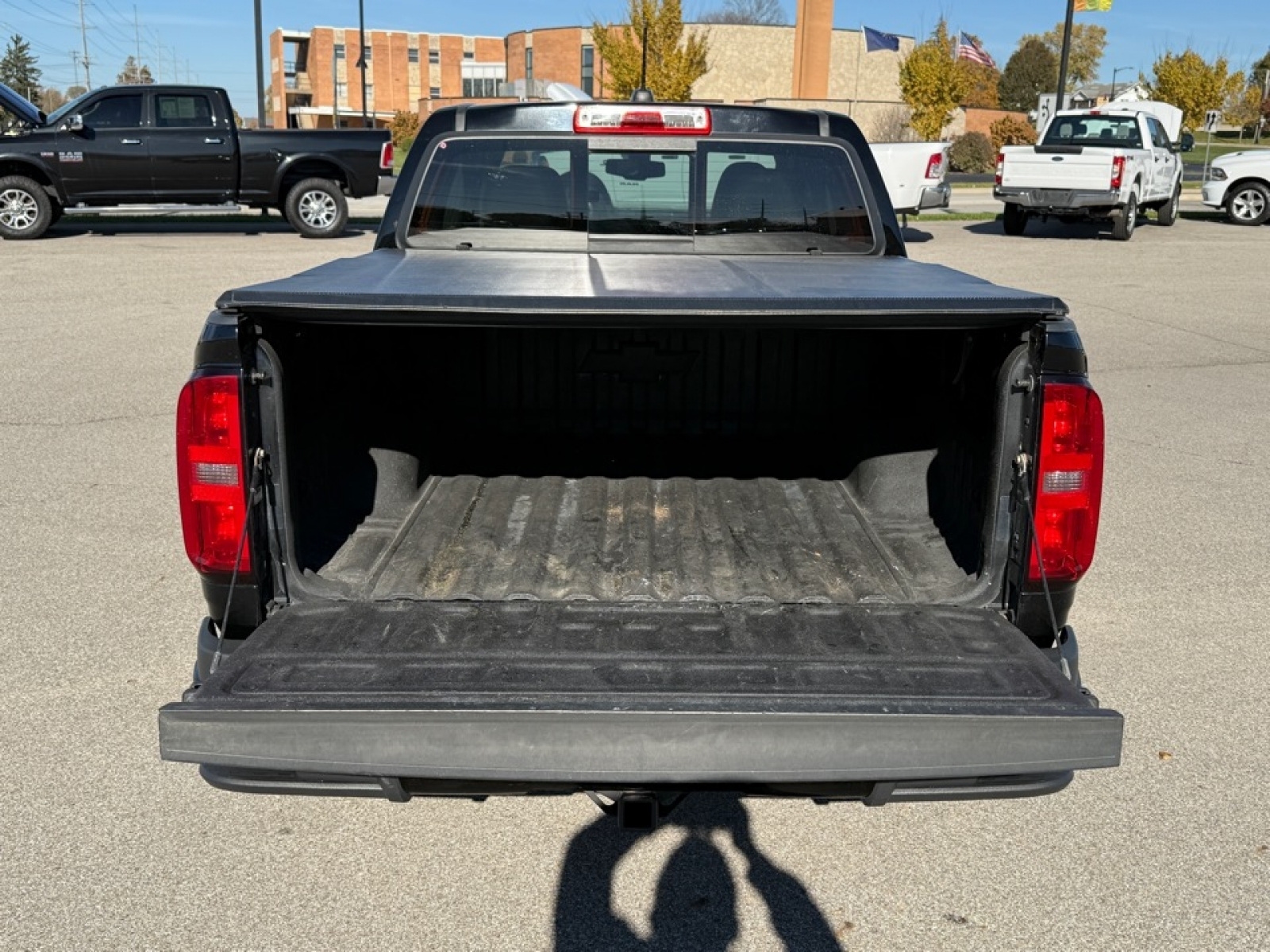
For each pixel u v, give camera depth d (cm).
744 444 439
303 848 335
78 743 386
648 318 273
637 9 3409
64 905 306
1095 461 289
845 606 304
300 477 321
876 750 242
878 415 396
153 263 1533
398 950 293
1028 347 289
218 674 259
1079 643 476
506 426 436
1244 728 407
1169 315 1280
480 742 241
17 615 484
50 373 929
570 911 309
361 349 361
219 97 1775
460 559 353
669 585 341
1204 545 592
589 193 450
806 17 5159
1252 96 6222
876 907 311
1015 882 322
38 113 1769
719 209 452
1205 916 307
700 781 243
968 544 338
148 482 666
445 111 455
